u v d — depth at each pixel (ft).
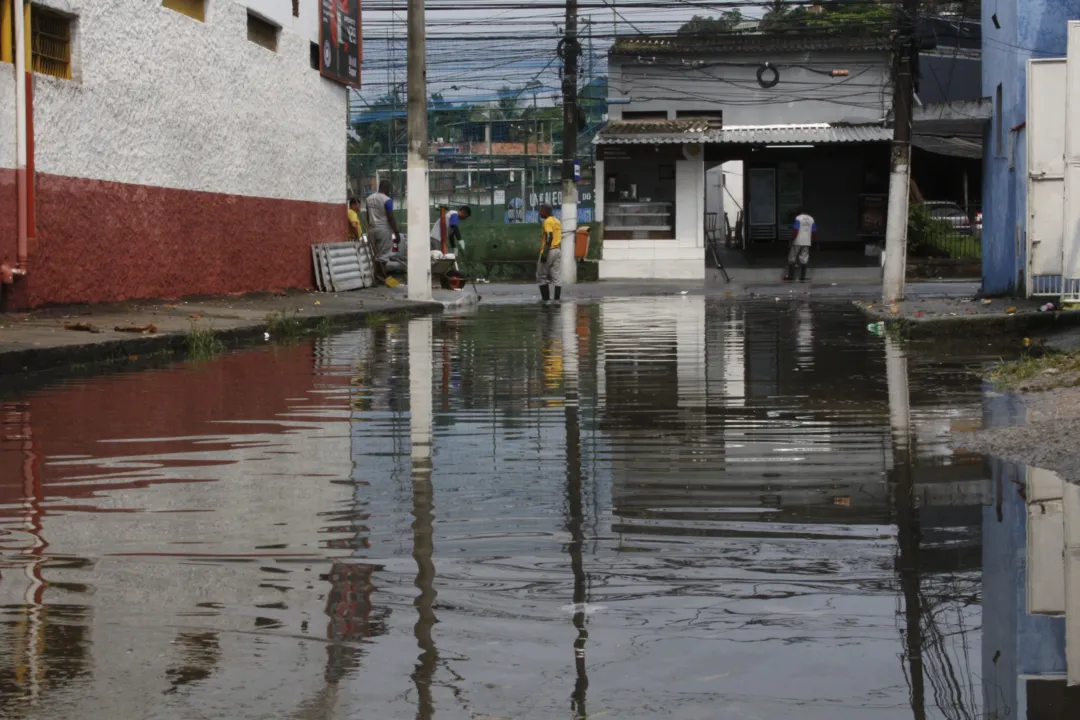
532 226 119.55
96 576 12.72
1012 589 12.18
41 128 47.91
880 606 11.62
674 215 116.57
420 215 70.18
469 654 10.25
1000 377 31.32
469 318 61.00
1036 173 57.21
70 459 20.10
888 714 8.96
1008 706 9.11
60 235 49.52
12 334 39.19
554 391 29.73
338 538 14.47
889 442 21.56
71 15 50.06
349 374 33.88
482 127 177.58
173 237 59.62
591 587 12.29
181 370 35.14
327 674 9.77
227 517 15.64
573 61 107.65
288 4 74.54
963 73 120.06
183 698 9.27
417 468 19.21
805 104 119.55
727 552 13.74
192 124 61.46
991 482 17.72
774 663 10.05
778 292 87.56
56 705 9.12
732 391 29.63
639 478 18.26
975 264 110.42
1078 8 63.00
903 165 64.44
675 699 9.25
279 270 73.20
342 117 85.10
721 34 117.91
